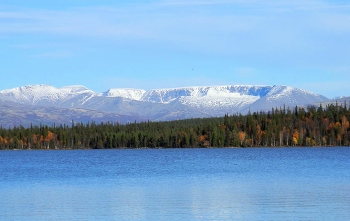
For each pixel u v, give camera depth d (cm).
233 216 7112
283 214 7188
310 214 7156
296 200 8275
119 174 13812
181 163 18588
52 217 7212
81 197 8931
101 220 6975
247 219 6906
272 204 7944
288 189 9612
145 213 7388
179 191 9575
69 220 7012
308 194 8894
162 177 12594
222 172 13975
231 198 8588
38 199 8750
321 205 7794
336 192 9094
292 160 19400
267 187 10000
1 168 17000
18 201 8538
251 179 11700
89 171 15175
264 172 13750
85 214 7375
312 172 13488
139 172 14425
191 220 6900
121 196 8988
